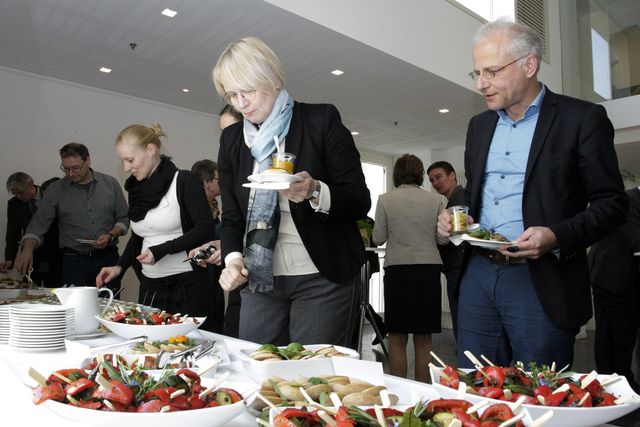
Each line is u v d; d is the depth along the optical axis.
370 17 4.83
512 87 1.45
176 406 0.63
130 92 5.90
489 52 1.45
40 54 4.88
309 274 1.46
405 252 3.24
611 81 7.12
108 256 3.58
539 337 1.42
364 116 7.02
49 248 3.90
